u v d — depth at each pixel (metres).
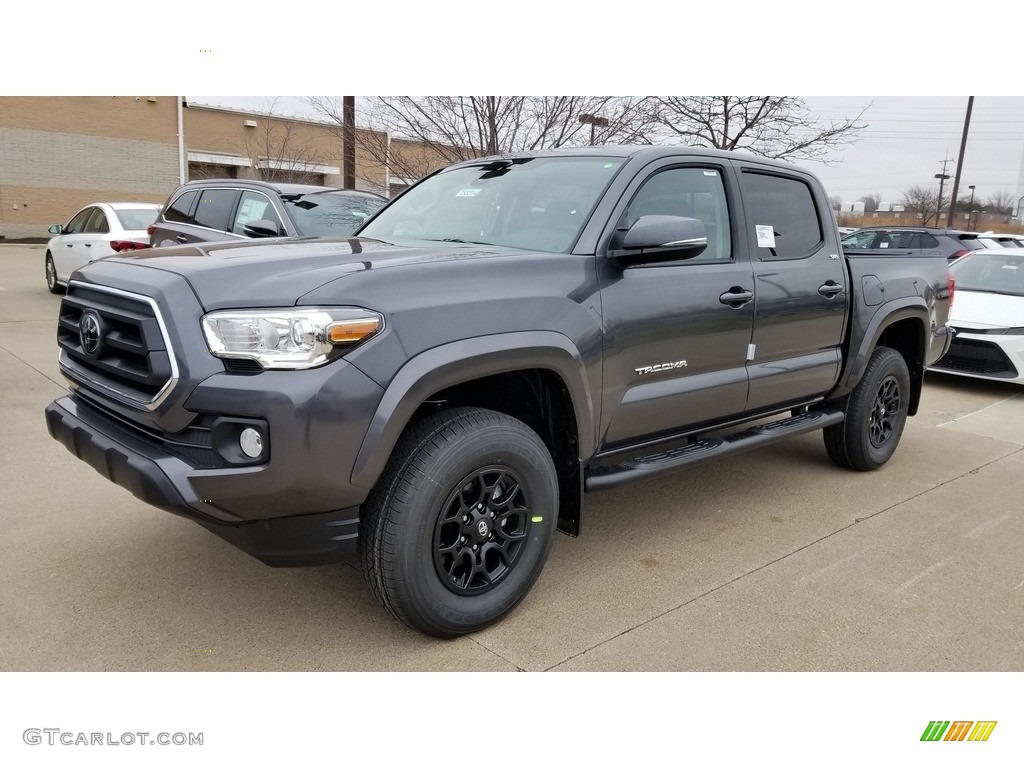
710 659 2.85
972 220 43.91
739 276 3.84
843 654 2.91
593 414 3.19
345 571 3.44
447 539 2.85
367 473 2.52
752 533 4.05
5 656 2.72
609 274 3.26
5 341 8.23
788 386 4.29
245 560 3.50
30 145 25.42
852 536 4.04
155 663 2.71
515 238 3.48
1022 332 7.66
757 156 4.25
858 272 4.68
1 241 25.25
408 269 2.72
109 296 2.79
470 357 2.67
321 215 7.29
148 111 27.06
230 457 2.43
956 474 5.18
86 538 3.68
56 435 3.09
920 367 5.37
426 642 2.91
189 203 8.27
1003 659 2.90
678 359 3.56
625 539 3.94
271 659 2.76
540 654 2.85
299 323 2.41
